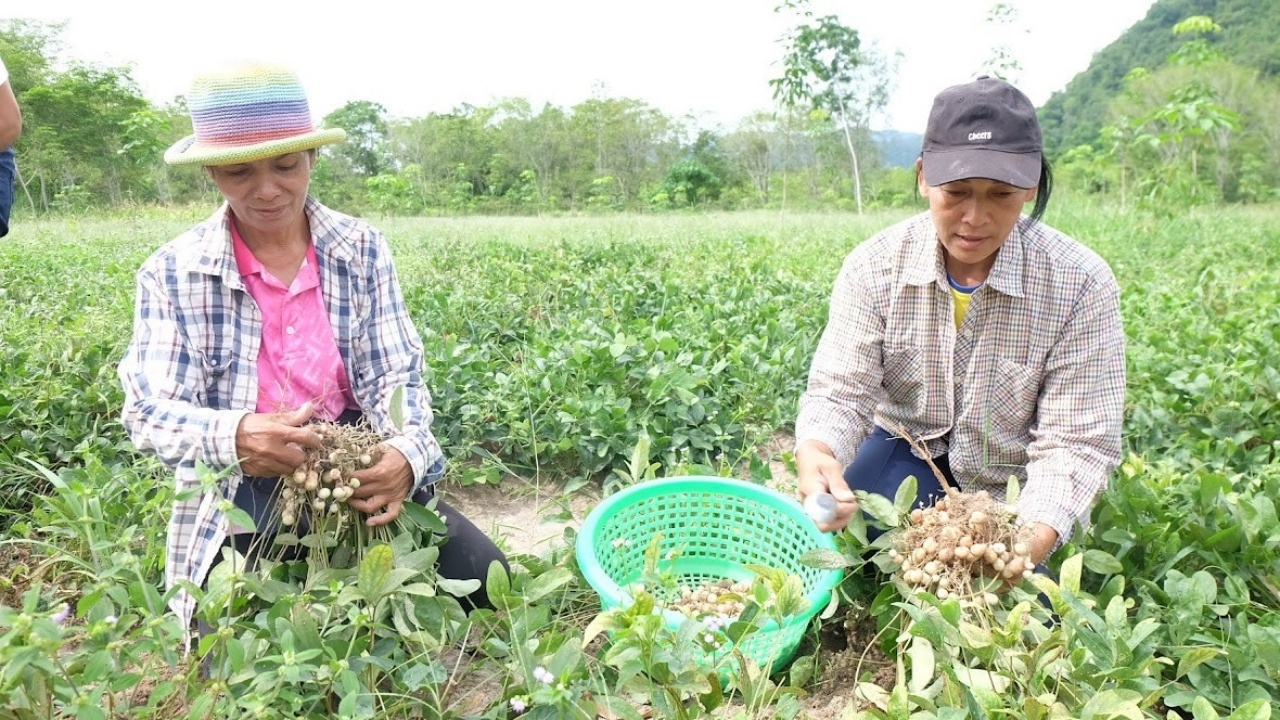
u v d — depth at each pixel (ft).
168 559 7.63
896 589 7.47
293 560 7.73
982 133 6.95
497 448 12.82
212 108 6.91
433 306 18.16
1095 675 6.01
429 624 7.09
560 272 22.98
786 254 31.04
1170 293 20.15
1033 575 6.72
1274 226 39.27
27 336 14.90
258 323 7.76
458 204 92.48
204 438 6.95
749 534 9.14
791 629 7.44
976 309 8.11
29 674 5.14
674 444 12.23
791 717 6.18
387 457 7.36
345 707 5.61
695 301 20.17
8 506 10.36
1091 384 7.97
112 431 11.58
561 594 8.50
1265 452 11.34
